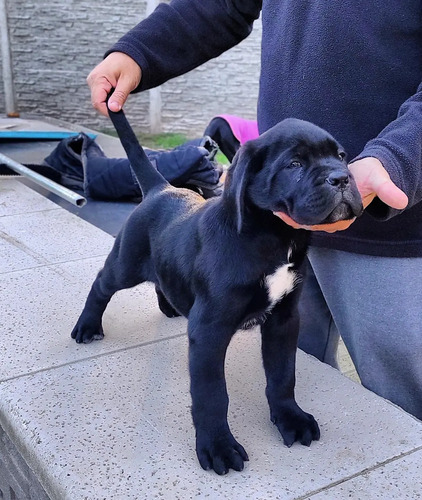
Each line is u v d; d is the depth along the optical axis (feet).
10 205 4.42
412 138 1.84
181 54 2.62
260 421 2.19
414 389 2.52
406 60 2.17
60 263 3.46
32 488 2.21
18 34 10.91
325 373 2.50
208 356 1.91
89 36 11.10
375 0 2.13
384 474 1.94
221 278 1.88
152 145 10.55
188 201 2.29
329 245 2.42
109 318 2.86
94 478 1.88
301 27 2.29
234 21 2.65
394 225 2.31
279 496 1.83
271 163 1.78
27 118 9.54
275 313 2.06
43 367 2.45
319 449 2.05
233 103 11.59
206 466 1.91
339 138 2.31
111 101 2.45
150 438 2.06
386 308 2.41
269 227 1.85
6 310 2.89
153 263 2.31
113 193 4.99
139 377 2.40
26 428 2.10
